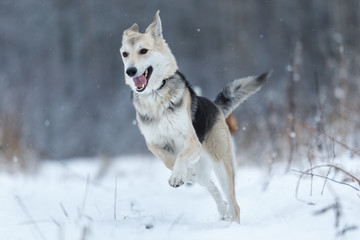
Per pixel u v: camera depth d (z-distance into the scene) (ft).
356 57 73.20
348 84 68.18
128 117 205.26
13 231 34.37
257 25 249.75
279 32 241.96
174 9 254.88
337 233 27.14
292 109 62.08
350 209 31.55
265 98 86.12
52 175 89.86
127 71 41.68
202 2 258.57
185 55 249.96
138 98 43.11
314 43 217.56
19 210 45.03
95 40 247.91
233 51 241.76
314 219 30.76
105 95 226.58
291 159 55.52
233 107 51.60
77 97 223.30
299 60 76.28
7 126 84.17
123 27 249.55
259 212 41.52
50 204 50.60
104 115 211.20
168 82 42.27
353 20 158.40
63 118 203.62
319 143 55.67
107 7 253.24
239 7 250.16
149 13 252.01
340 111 65.46
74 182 80.48
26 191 60.95
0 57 240.53
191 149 40.34
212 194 46.52
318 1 236.63
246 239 28.09
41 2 254.88
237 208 42.45
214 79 235.61
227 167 44.83
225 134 45.96
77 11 253.65
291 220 31.91
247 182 64.23
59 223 37.06
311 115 68.28
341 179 42.32
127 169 110.11
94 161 142.82
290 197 40.09
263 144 74.95
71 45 251.39
